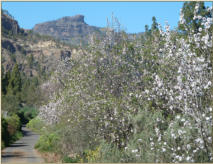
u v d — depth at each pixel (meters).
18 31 166.25
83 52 16.64
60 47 149.75
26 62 132.12
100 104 11.91
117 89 12.95
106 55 14.36
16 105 46.50
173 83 10.30
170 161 8.65
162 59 11.94
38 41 158.88
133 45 14.70
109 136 11.78
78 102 13.88
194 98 8.57
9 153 16.41
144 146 9.55
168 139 8.85
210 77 8.72
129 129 11.15
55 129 22.64
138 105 10.92
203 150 8.20
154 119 9.95
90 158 11.58
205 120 8.16
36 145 18.53
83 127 13.52
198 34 9.30
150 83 11.38
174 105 9.67
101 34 16.02
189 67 8.78
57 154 15.10
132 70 13.34
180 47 9.76
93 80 13.52
